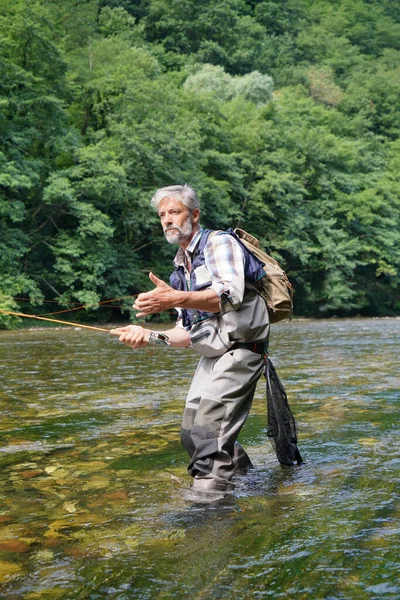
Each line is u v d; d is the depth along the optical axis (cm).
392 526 226
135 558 204
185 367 840
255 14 8875
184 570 193
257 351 308
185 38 7000
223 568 194
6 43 2555
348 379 670
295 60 8481
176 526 235
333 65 8781
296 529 226
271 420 320
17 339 1557
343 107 7075
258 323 302
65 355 1052
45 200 2539
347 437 387
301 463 329
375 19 10638
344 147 4459
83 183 2614
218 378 299
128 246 3061
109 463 342
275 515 244
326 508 250
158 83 3238
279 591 177
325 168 4119
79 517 250
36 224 2842
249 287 306
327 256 3781
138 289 3017
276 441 320
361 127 5769
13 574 195
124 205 2969
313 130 4194
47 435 417
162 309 283
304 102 5547
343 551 204
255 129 3684
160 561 201
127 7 7100
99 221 2661
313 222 3797
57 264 2622
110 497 278
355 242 3941
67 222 2917
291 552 204
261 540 216
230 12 7338
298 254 3628
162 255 3206
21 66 2736
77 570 197
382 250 4156
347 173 4375
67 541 223
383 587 177
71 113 3122
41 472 325
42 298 2534
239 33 7412
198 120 3231
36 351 1145
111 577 190
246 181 3653
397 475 297
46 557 208
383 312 4356
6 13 2733
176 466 332
